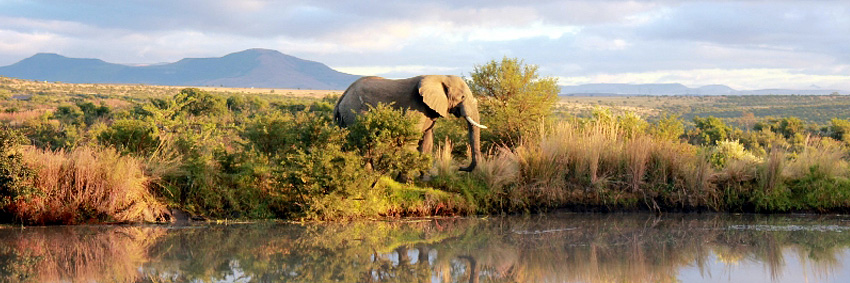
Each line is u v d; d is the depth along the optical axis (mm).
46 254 8203
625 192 12445
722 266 8078
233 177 11172
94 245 8758
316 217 10820
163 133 12336
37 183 10133
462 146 15531
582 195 12312
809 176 12695
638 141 12750
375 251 8734
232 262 7934
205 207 10883
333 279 7215
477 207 11953
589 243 9469
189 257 8172
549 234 10156
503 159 12750
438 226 10711
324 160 10672
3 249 8430
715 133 34062
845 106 122562
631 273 7691
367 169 11086
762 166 12781
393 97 12094
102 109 41219
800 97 167125
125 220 10289
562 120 14672
